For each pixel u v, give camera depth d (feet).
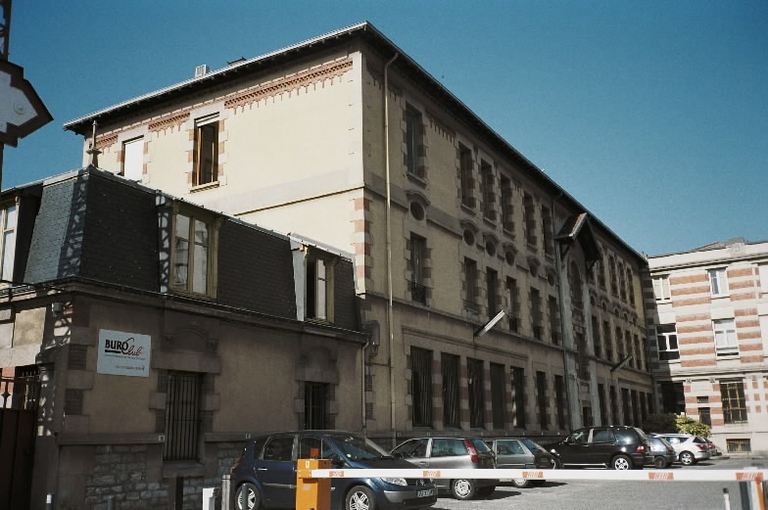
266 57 77.30
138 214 50.14
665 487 67.92
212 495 29.94
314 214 72.79
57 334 43.52
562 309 117.39
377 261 71.41
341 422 63.57
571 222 125.18
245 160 78.59
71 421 42.06
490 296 96.17
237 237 57.62
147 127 86.43
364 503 43.16
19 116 29.01
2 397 45.27
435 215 83.71
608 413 130.72
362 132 72.02
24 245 47.60
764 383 149.48
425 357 78.38
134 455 45.68
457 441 59.77
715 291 160.15
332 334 63.36
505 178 105.91
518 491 64.28
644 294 169.37
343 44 74.84
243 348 55.06
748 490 19.53
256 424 54.95
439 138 87.61
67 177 48.16
